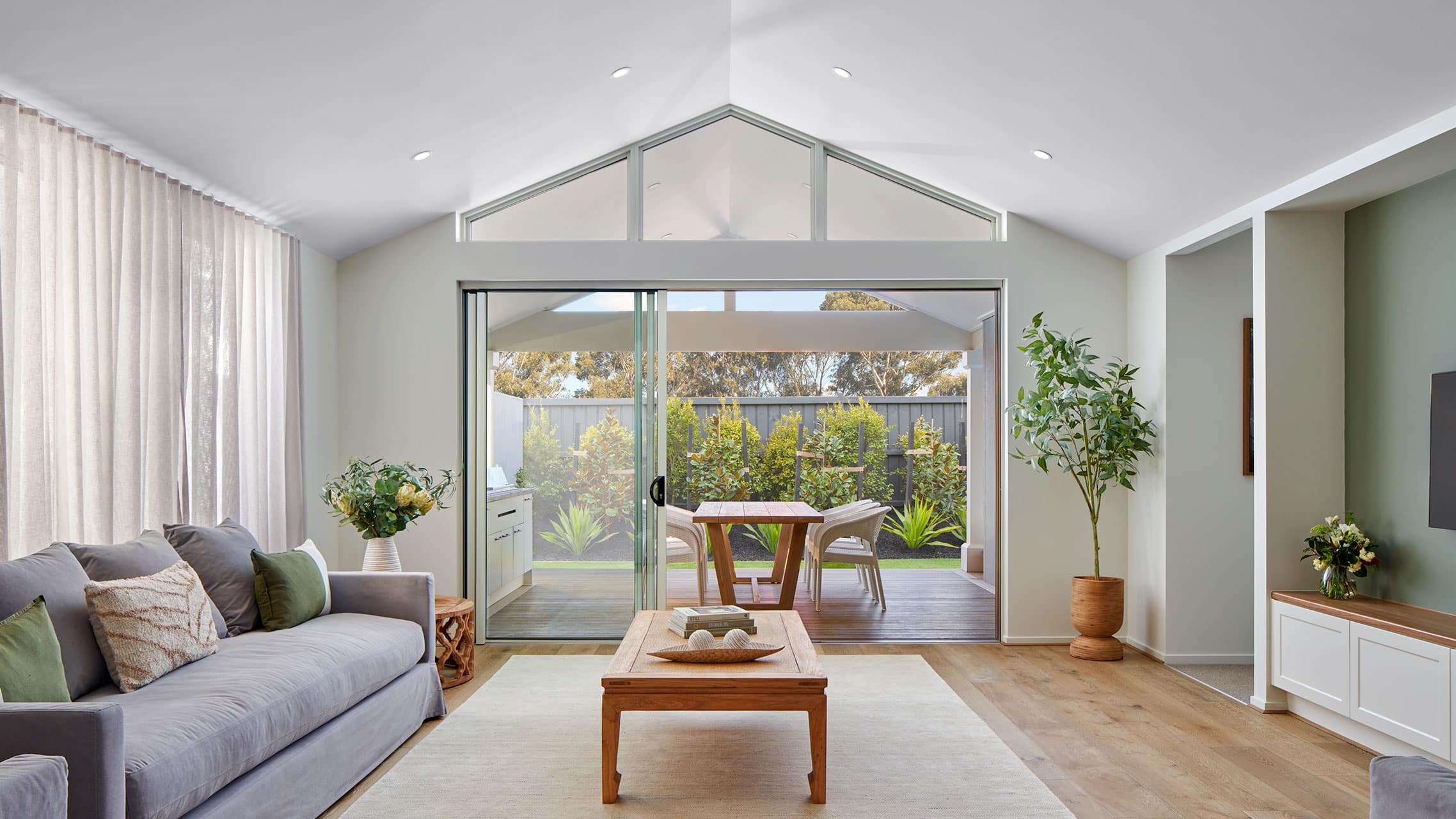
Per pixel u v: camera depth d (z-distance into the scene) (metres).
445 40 3.43
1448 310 3.53
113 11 2.63
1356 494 4.00
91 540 3.23
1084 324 5.33
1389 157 3.34
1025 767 3.24
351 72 3.42
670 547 5.98
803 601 6.48
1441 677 3.07
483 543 5.44
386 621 3.70
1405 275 3.73
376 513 4.20
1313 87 3.15
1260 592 4.05
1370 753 3.42
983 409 7.32
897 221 5.43
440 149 4.40
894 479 8.52
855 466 8.52
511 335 5.46
